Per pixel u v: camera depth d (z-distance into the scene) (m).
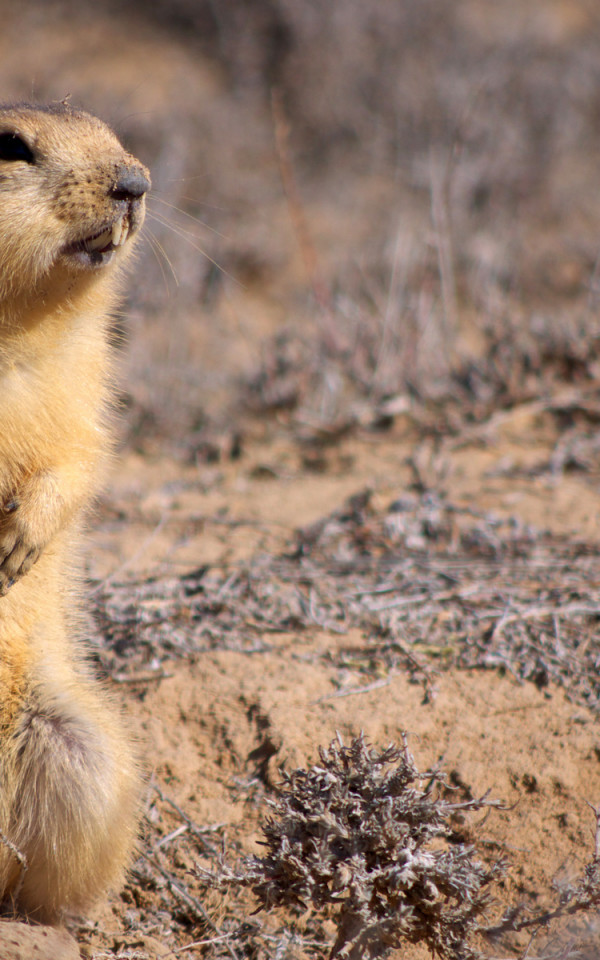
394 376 14.25
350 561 10.27
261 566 10.25
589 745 7.64
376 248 19.38
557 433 13.22
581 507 11.16
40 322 7.06
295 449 13.53
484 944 6.29
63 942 6.32
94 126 7.34
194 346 16.78
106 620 9.26
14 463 7.08
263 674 8.57
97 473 7.75
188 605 9.52
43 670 7.18
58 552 7.38
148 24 28.27
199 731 8.12
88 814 6.69
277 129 15.43
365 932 5.53
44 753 6.81
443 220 15.98
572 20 29.03
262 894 5.68
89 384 7.48
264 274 19.41
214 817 7.48
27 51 26.80
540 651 8.66
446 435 13.35
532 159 22.06
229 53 26.78
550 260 19.19
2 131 6.93
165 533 11.20
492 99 23.30
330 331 15.04
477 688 8.30
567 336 14.48
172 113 23.52
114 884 6.95
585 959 6.02
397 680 8.45
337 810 5.70
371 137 24.02
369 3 26.45
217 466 13.25
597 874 6.00
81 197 6.87
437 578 9.88
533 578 9.77
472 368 14.18
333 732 7.90
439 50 25.50
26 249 6.79
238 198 21.47
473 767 7.53
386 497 11.72
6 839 6.42
